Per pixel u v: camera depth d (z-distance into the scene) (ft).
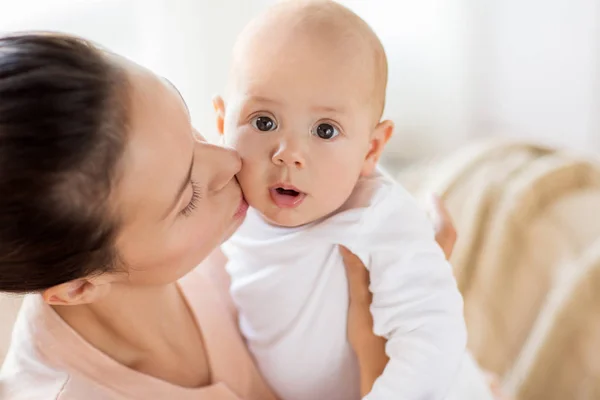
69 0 4.49
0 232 1.69
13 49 1.69
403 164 7.01
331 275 2.47
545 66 6.55
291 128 2.19
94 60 1.77
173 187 1.92
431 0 6.45
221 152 2.15
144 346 2.37
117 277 2.06
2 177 1.63
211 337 2.56
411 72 6.68
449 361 2.41
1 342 2.82
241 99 2.25
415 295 2.38
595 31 6.19
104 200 1.78
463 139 6.99
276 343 2.57
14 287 1.88
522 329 4.55
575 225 4.56
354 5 6.18
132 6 4.78
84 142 1.69
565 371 4.30
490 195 4.83
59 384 2.19
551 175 4.80
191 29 4.96
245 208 2.32
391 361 2.41
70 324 2.27
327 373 2.60
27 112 1.63
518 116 6.84
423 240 2.42
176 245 2.03
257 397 2.62
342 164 2.24
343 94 2.18
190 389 2.38
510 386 4.47
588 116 6.48
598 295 4.29
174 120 1.91
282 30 2.21
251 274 2.58
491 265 4.67
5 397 2.22
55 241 1.75
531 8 6.40
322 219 2.42
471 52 6.66
